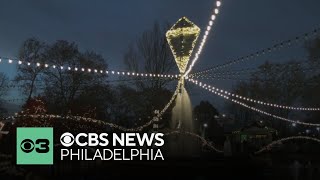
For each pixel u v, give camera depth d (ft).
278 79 143.54
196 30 66.13
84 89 151.64
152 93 135.44
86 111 134.92
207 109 176.86
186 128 66.54
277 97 196.34
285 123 197.57
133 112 149.38
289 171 79.71
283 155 109.19
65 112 131.13
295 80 139.95
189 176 55.72
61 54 149.48
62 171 52.26
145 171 56.18
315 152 117.60
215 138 129.80
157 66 136.46
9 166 48.21
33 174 48.44
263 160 67.00
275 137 147.95
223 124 200.64
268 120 201.46
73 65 151.74
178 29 66.64
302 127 194.49
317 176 75.10
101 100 156.97
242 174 57.93
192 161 57.31
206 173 56.39
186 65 66.85
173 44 67.26
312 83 132.05
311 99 145.69
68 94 147.02
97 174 55.98
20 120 77.36
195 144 67.31
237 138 148.46
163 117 91.91
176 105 67.41
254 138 146.72
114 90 160.25
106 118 158.81
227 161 58.54
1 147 56.29
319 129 166.09
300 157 108.27
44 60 146.72
